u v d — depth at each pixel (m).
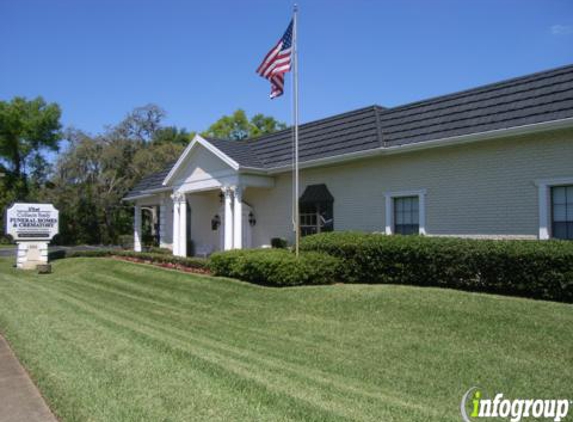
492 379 6.38
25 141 59.31
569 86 11.37
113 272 18.22
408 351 7.61
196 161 20.31
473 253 10.30
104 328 8.09
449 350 7.50
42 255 22.70
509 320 8.26
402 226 14.48
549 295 9.30
